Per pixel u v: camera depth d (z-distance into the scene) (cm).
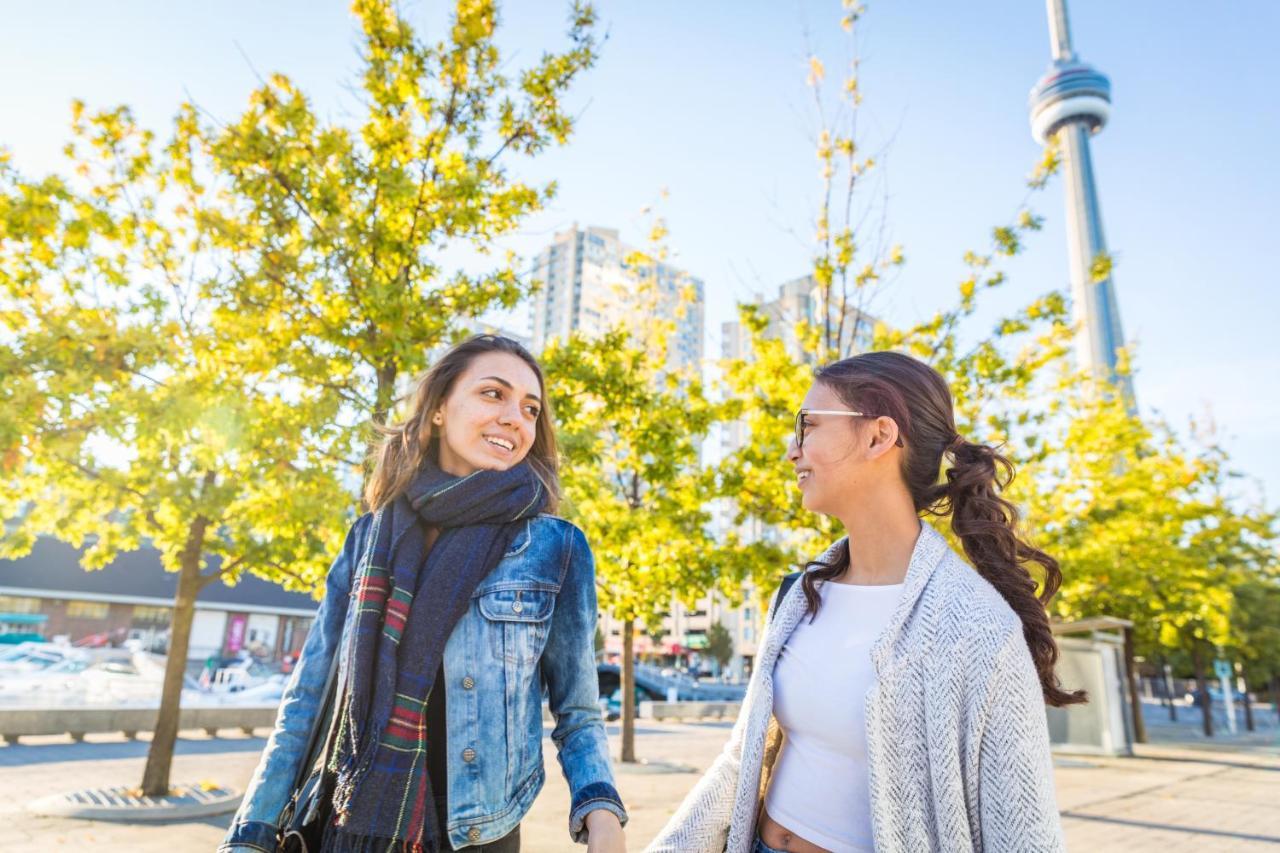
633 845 718
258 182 665
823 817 144
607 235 10119
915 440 159
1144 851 734
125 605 4547
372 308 622
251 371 693
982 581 141
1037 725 125
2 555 815
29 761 1144
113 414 665
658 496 1201
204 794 841
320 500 686
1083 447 1513
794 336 1017
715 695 4247
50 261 688
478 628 156
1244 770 1510
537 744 158
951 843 122
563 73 714
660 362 1359
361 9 680
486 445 175
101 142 736
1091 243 12794
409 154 702
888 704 135
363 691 147
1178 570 1633
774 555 1054
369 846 138
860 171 919
